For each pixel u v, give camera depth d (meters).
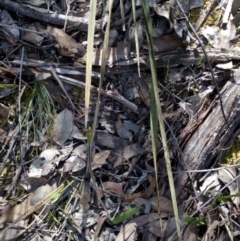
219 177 0.65
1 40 0.68
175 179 0.64
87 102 0.44
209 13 0.71
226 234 0.63
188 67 0.69
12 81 0.67
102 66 0.45
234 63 0.69
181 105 0.67
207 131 0.65
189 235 0.62
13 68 0.66
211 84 0.68
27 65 0.66
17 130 0.65
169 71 0.68
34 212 0.63
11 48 0.68
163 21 0.68
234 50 0.69
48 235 0.62
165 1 0.68
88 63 0.44
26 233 0.62
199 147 0.64
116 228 0.63
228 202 0.64
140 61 0.67
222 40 0.70
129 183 0.65
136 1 0.68
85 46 0.68
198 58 0.68
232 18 0.71
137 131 0.66
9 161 0.65
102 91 0.67
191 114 0.66
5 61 0.67
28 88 0.67
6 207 0.62
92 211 0.64
